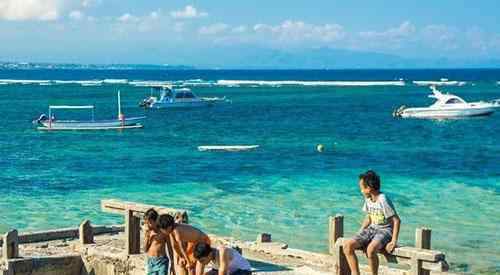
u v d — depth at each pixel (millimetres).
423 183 33406
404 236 21484
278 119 82375
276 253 15016
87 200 28641
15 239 13266
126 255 13570
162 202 28078
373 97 131750
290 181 33844
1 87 179500
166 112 94750
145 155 46094
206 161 42719
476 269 17828
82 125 66688
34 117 84312
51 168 39125
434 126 71312
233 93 150125
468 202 27906
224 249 10438
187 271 10992
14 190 31219
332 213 25266
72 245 15227
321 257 14391
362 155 46219
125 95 138875
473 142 55469
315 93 148875
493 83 198625
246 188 31609
